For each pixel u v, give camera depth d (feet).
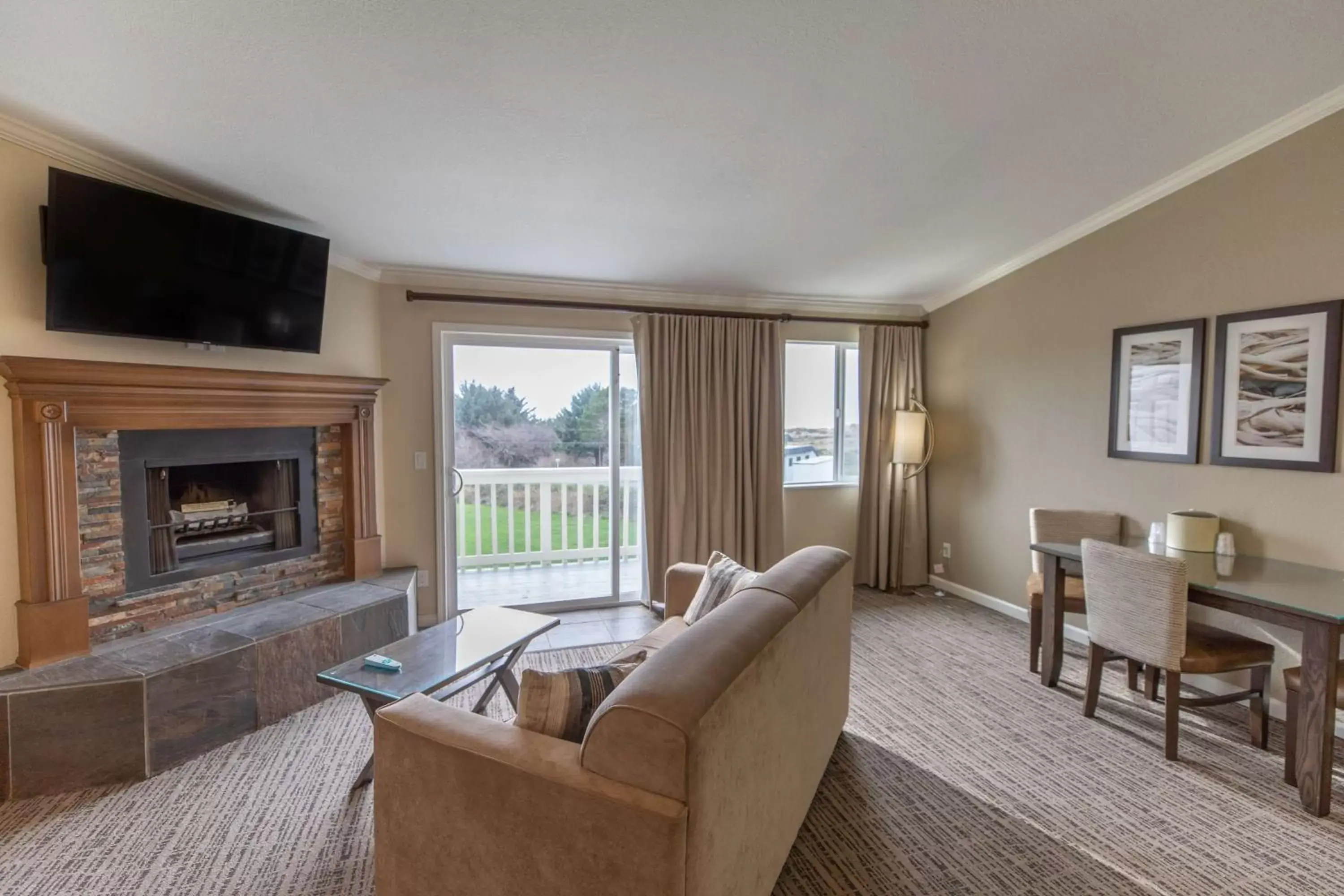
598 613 14.39
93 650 8.43
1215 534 9.89
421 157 8.73
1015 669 11.28
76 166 8.17
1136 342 11.35
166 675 7.90
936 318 16.34
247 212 10.02
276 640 9.13
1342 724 8.71
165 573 9.51
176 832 6.77
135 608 9.11
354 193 9.58
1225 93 8.39
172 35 6.22
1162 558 8.31
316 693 9.72
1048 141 9.29
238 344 9.60
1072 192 10.93
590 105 7.82
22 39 6.11
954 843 6.70
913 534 16.31
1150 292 11.12
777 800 5.65
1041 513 11.71
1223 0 6.81
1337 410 8.79
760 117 8.30
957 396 15.66
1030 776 7.93
